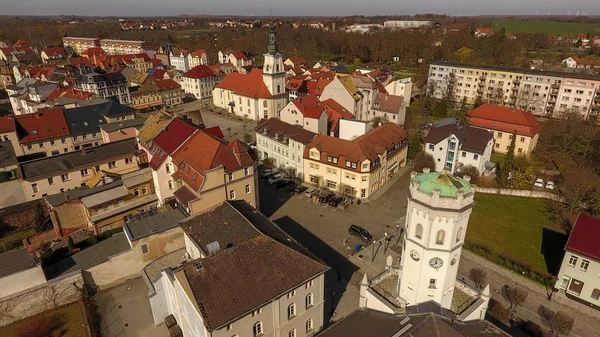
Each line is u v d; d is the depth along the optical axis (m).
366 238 62.03
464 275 53.91
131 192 66.06
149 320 47.28
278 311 38.84
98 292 51.34
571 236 49.16
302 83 139.88
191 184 59.44
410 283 33.81
